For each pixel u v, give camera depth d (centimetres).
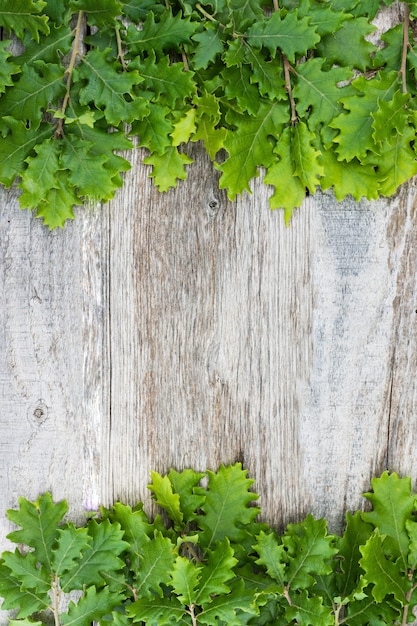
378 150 94
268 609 98
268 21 92
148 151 97
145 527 97
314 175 94
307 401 99
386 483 98
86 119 89
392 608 97
